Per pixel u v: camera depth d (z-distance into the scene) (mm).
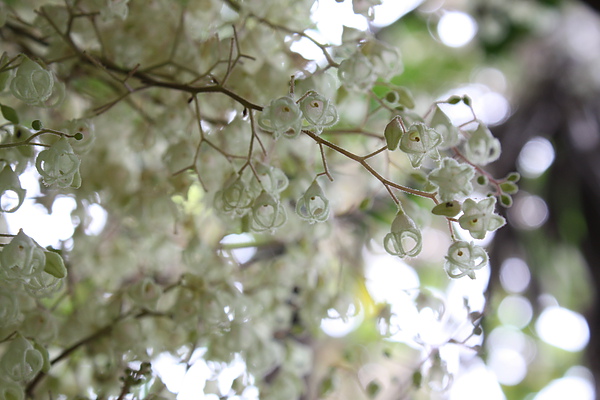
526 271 604
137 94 397
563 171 627
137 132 397
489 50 694
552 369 776
